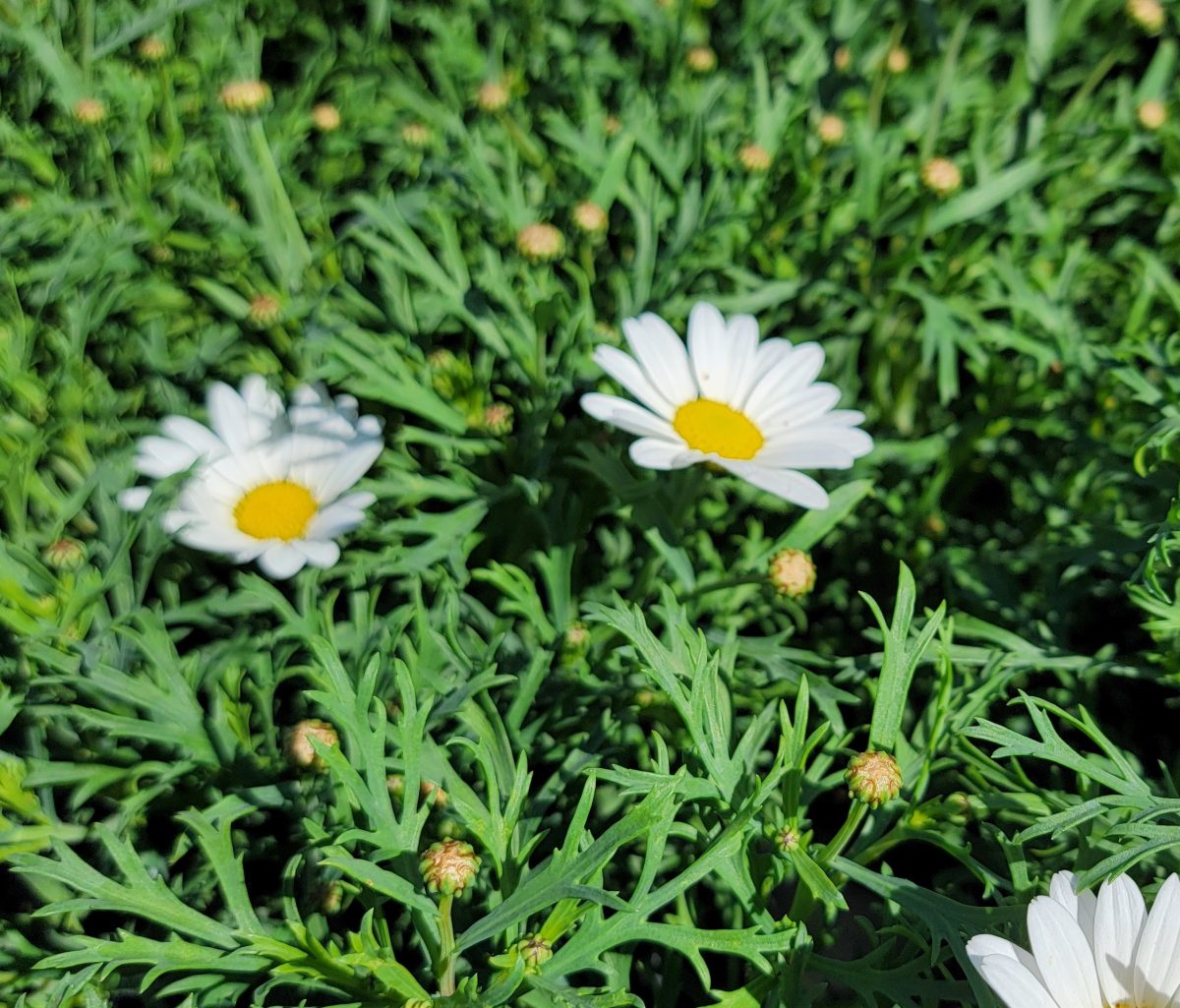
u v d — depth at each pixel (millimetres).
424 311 423
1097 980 301
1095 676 387
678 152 454
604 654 388
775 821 338
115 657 363
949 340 429
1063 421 423
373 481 393
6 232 433
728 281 452
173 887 350
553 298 400
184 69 483
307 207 455
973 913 321
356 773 317
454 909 337
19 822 358
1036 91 466
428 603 397
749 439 371
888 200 455
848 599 426
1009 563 406
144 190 437
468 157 446
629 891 353
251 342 432
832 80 480
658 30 497
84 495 376
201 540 363
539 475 401
